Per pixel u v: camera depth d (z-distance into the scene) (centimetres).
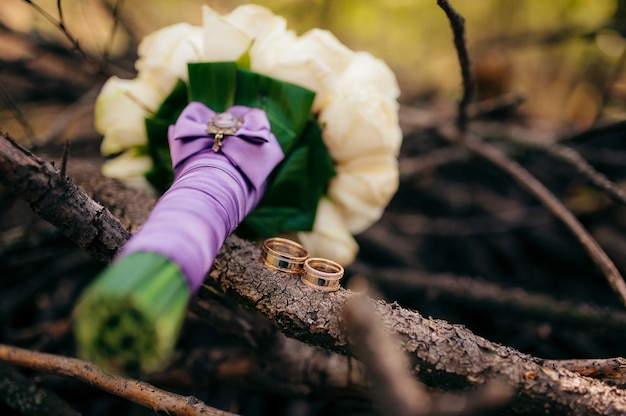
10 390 44
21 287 63
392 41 115
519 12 108
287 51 44
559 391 32
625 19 87
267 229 42
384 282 62
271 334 45
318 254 46
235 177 36
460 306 65
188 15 103
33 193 31
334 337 34
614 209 72
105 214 34
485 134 72
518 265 71
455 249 74
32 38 71
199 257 26
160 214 28
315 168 44
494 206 78
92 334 23
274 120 42
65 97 78
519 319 62
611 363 35
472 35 111
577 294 68
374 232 71
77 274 66
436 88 98
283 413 54
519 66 106
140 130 46
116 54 84
